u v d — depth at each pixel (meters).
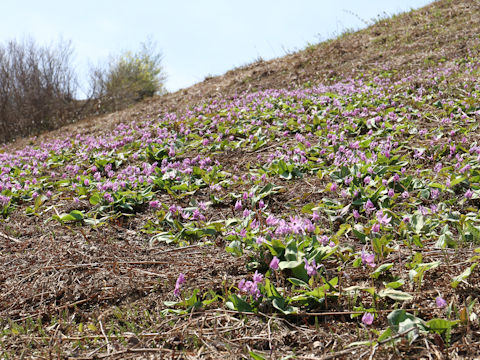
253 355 2.03
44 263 3.49
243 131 7.15
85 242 3.83
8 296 3.08
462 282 2.49
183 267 3.20
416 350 2.01
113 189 4.86
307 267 2.44
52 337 2.52
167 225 4.18
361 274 2.77
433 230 3.38
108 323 2.64
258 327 2.39
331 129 6.65
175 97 14.21
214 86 14.15
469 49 10.13
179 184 5.26
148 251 3.61
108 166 6.10
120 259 3.43
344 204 4.17
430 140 5.70
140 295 2.92
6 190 5.43
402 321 2.15
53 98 17.17
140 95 22.52
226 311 2.55
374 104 7.51
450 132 5.73
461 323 2.13
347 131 6.63
